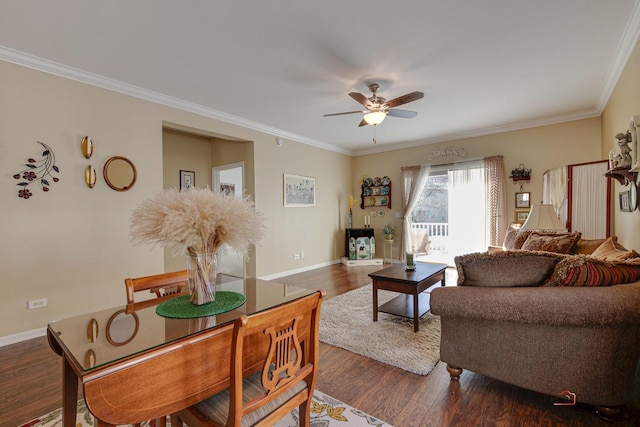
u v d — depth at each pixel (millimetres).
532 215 3352
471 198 5480
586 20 2234
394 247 6520
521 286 1771
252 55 2699
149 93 3492
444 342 1979
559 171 3879
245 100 3791
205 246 1398
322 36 2416
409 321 3061
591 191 3525
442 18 2201
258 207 4914
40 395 1910
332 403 1793
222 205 1381
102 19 2172
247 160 4922
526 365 1705
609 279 1578
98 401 846
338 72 3033
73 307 2979
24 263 2723
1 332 2609
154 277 1708
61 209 2922
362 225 7027
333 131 5309
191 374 1054
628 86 2691
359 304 3615
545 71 3053
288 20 2207
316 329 1258
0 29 2281
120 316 1318
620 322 1435
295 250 5625
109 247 3215
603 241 3023
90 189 3100
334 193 6625
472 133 5402
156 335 1089
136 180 3430
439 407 1742
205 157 5457
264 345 1281
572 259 1672
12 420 1676
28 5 2002
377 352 2402
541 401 1775
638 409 1675
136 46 2545
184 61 2805
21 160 2705
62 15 2121
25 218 2730
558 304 1509
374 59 2781
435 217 5961
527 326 1686
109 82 3180
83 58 2740
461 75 3123
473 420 1624
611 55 2746
